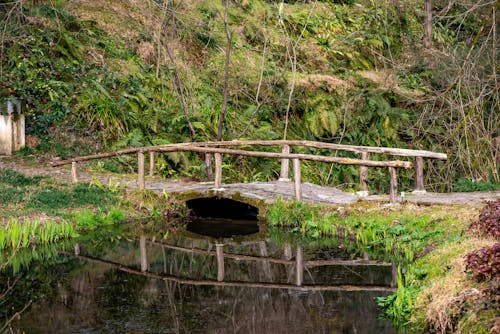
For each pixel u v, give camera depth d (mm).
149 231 12547
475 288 6695
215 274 9547
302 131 20266
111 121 17734
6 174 14297
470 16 27672
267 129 19141
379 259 10070
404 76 23734
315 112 20375
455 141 19719
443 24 27734
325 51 24359
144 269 9789
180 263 10203
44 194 12984
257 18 24531
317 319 7391
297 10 25969
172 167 17375
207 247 11344
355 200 12641
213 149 13453
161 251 10992
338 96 21203
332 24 25859
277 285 8898
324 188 14125
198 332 6953
